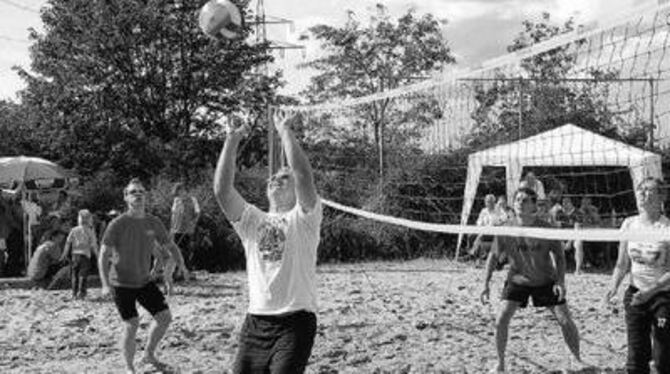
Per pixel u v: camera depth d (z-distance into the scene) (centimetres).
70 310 1255
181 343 953
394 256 2177
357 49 3244
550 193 1742
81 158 2984
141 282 800
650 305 625
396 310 1189
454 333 1011
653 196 632
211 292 1471
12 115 3188
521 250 788
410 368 834
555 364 845
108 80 3038
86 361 880
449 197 2125
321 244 2119
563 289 792
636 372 632
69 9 3023
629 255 641
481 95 2119
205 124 3155
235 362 501
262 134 2939
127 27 2991
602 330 1033
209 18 664
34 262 1555
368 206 2142
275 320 492
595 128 2197
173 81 3105
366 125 2272
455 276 1731
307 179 502
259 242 501
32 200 1856
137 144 2875
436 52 3186
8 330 1066
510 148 1855
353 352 904
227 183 505
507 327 802
